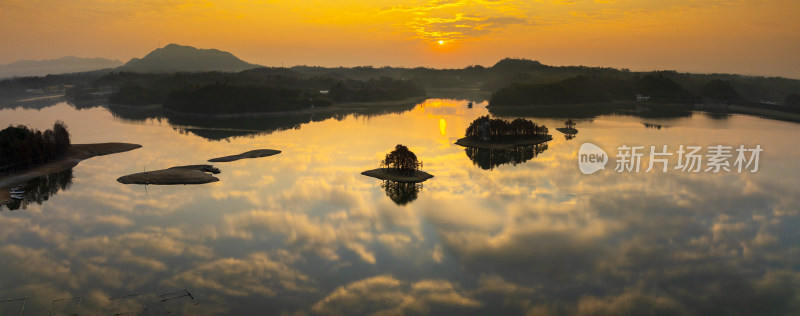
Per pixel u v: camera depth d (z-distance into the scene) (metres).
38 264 95.88
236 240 107.62
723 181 159.12
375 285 86.38
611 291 84.62
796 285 86.75
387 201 137.12
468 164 191.75
